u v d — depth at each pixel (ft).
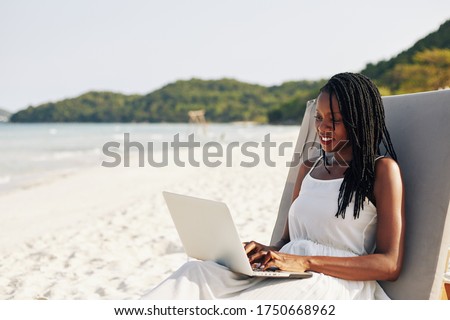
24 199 31.37
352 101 7.05
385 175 6.82
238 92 438.81
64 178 41.96
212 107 416.26
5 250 17.20
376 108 7.13
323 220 7.14
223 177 32.76
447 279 7.29
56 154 74.95
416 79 126.21
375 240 7.11
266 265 6.71
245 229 16.42
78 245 16.39
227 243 6.70
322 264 6.71
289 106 272.51
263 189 26.21
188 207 7.13
